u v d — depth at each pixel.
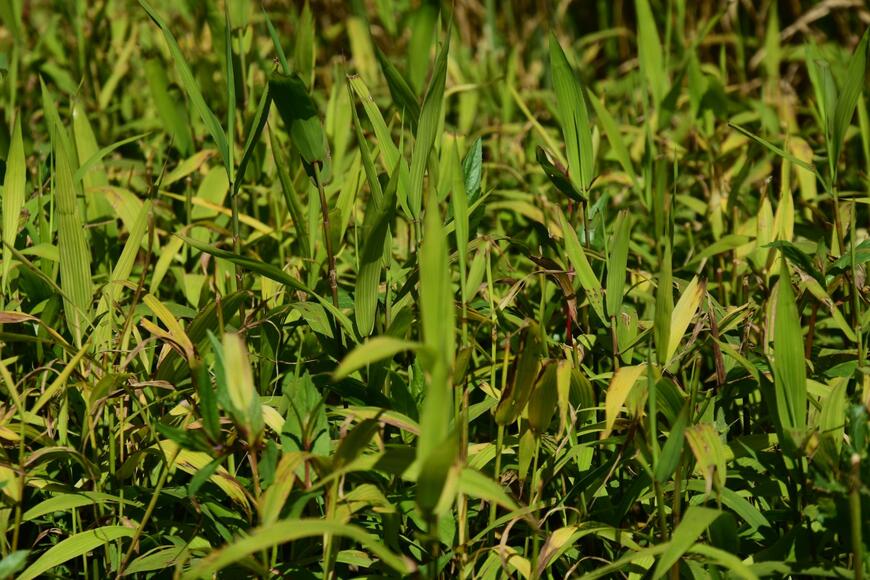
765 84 3.23
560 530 1.91
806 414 1.93
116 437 2.04
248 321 2.07
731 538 1.87
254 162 2.50
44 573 1.96
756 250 2.18
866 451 1.86
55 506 1.93
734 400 2.13
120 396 1.97
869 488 1.83
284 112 1.94
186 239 1.94
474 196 2.07
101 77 3.23
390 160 1.99
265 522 1.79
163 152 2.69
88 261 2.02
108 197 2.30
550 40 2.03
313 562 1.95
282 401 1.99
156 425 1.83
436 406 1.71
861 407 1.85
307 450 1.87
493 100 3.26
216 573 1.94
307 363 2.13
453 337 1.75
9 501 1.93
